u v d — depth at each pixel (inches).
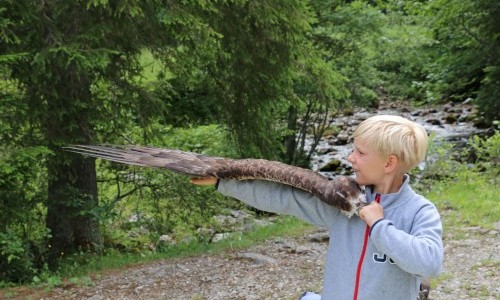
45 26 252.1
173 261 269.0
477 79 794.2
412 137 86.2
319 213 92.7
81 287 239.5
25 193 271.0
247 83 332.8
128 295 226.8
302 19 309.3
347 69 541.3
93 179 304.5
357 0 528.1
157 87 327.3
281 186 94.6
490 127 730.2
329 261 91.1
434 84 802.8
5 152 239.3
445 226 298.4
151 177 342.6
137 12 245.9
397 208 87.7
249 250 279.0
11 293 236.4
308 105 503.8
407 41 894.4
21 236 281.1
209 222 367.6
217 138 378.9
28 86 263.6
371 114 864.9
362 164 88.0
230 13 298.0
